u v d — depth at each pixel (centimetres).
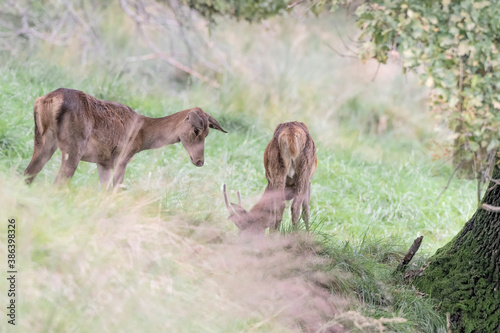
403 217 2708
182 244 1695
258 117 3638
